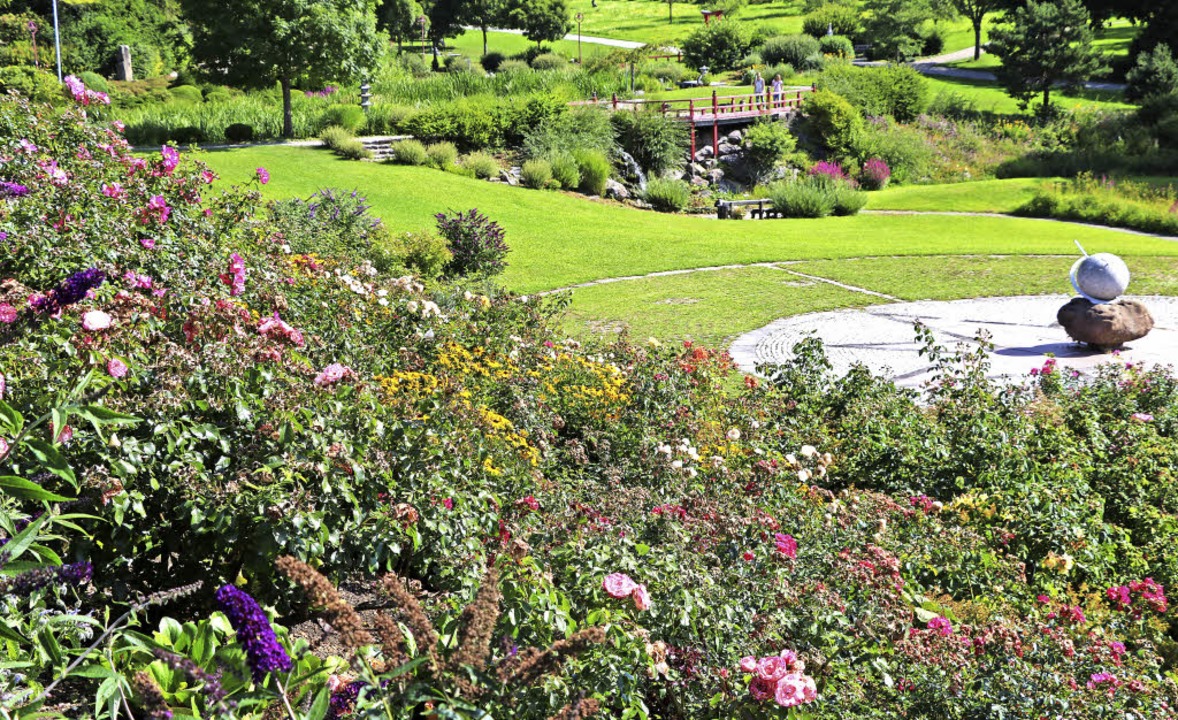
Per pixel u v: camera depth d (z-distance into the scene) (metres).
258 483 3.95
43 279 5.36
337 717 2.58
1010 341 16.95
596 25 98.19
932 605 5.81
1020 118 58.94
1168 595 7.70
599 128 38.19
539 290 20.52
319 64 32.84
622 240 26.41
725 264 24.16
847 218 34.94
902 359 15.53
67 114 8.55
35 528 2.53
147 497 3.76
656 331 17.23
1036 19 57.66
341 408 4.39
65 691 3.27
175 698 2.82
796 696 3.74
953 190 41.72
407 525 4.23
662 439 8.01
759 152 42.84
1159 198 38.16
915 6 75.62
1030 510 7.65
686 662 4.30
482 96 38.16
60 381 3.58
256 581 3.98
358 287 7.82
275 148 31.84
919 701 4.60
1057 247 27.27
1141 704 4.99
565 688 3.30
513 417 7.53
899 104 54.53
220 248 7.15
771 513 6.32
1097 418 10.55
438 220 20.97
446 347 8.04
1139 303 16.41
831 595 5.00
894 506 7.19
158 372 4.02
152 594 3.93
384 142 34.16
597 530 4.88
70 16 59.69
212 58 32.22
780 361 15.12
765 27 80.69
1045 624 5.69
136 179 7.80
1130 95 59.53
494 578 2.46
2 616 2.82
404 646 2.67
